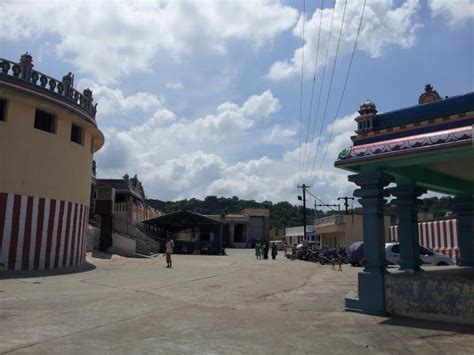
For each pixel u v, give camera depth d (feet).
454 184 43.32
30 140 63.26
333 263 85.20
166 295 41.50
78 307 33.60
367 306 32.81
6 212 59.67
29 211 62.49
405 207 39.11
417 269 38.22
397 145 31.40
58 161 67.72
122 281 52.95
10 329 25.79
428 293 30.25
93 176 128.77
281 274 70.38
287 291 47.29
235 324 28.55
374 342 23.93
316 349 22.45
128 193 156.97
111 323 28.04
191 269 75.36
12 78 59.82
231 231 265.54
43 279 52.65
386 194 34.68
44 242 64.44
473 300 28.30
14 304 34.37
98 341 23.43
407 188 38.70
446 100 30.55
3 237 59.06
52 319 28.91
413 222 38.86
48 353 20.97
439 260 81.15
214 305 36.50
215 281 55.67
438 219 97.50
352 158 33.55
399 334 25.79
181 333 25.68
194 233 187.01
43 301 36.06
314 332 26.32
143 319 29.60
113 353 21.24
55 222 66.59
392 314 31.68
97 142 85.46
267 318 30.78
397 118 32.91
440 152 29.66
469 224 46.52
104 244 108.88
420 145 30.22
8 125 60.70
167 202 394.11
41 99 63.21
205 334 25.53
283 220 376.68
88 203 79.41
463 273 35.01
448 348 22.66
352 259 96.84
